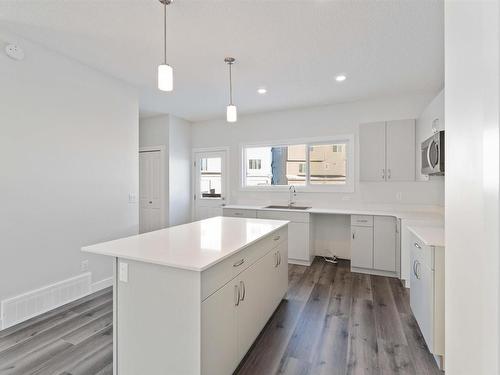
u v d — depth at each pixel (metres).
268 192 4.81
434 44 2.45
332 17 2.05
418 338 2.13
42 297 2.51
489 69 0.62
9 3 1.90
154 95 3.86
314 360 1.88
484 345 0.66
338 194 4.27
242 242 1.82
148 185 5.08
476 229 0.73
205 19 2.08
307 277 3.49
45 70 2.53
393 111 3.87
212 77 3.21
